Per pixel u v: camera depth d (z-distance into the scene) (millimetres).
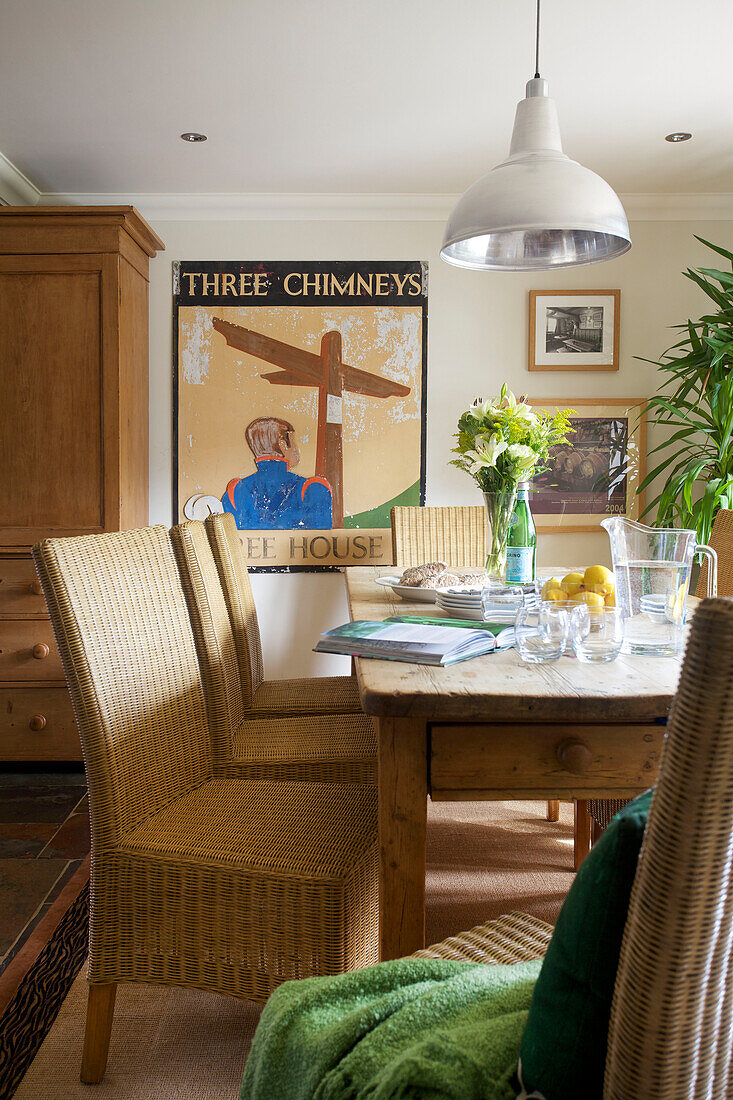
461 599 1981
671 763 612
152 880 1508
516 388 4094
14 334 3484
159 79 2865
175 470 4078
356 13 2459
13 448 3510
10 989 1927
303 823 1606
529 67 2777
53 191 3926
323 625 4129
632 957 640
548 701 1279
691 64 2752
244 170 3691
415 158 3557
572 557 4145
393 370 4082
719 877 619
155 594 1753
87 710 1495
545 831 2861
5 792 3273
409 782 1341
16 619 3486
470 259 2412
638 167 3652
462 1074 749
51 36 2586
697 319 4070
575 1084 718
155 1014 1854
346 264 4062
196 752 1806
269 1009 993
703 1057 666
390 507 4098
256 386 4066
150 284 4047
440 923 2166
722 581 2621
